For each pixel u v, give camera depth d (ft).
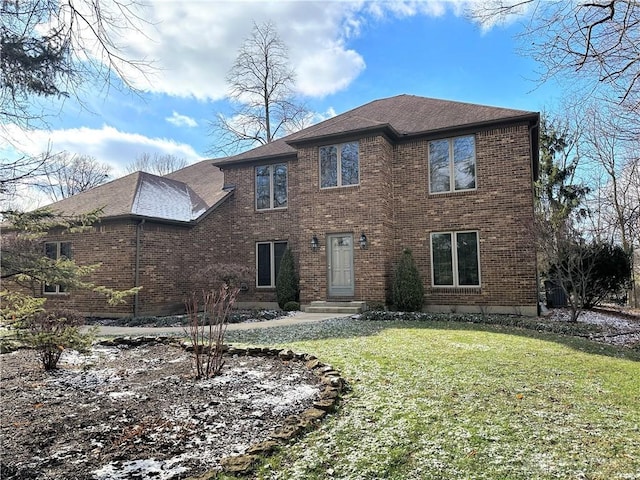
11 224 14.85
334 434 12.21
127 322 39.50
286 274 49.83
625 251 51.47
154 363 21.91
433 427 12.75
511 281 41.39
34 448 11.44
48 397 16.14
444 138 45.34
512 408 14.44
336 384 16.44
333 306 44.42
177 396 15.92
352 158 46.14
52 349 18.21
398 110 53.62
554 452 11.19
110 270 44.57
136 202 46.93
